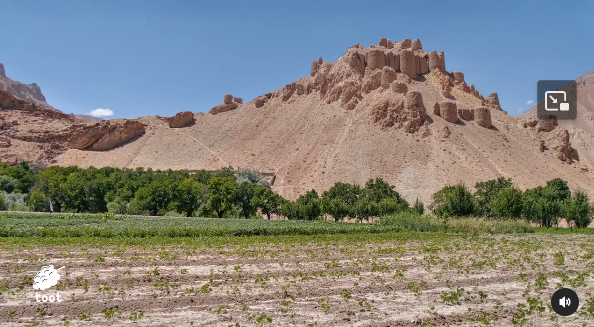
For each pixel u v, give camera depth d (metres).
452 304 15.28
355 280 18.83
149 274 19.42
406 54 156.12
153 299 15.24
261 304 14.88
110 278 18.58
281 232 44.06
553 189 72.12
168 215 76.00
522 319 13.55
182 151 154.00
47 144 160.75
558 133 130.25
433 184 103.62
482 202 70.50
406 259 25.39
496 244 34.75
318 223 59.00
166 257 24.62
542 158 121.94
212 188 78.94
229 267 21.92
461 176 105.38
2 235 35.97
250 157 140.88
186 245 31.41
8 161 146.50
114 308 14.12
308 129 144.62
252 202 80.12
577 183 111.00
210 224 50.91
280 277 19.33
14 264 21.78
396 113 129.88
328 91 157.62
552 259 26.17
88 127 164.62
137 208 78.31
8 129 166.12
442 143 118.25
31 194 82.69
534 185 104.44
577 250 31.20
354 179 111.25
